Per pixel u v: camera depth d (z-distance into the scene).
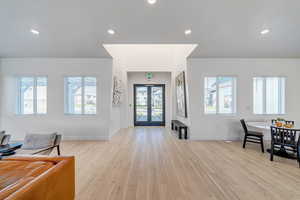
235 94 4.73
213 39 3.35
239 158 3.27
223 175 2.54
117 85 5.61
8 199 0.93
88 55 4.45
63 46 3.76
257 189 2.15
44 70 4.68
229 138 4.71
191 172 2.65
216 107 4.80
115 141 4.60
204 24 2.73
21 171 1.44
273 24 2.73
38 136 2.97
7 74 4.67
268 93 4.82
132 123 7.38
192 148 3.95
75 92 4.86
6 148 2.59
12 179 1.31
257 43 3.57
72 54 4.36
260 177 2.47
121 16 2.49
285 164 2.96
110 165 2.91
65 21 2.64
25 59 4.66
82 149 3.85
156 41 3.44
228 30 2.95
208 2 2.16
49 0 2.11
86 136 4.72
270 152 3.33
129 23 2.70
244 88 4.69
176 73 6.37
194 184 2.27
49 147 2.86
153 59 6.87
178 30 2.94
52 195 1.33
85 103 4.86
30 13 2.41
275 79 4.82
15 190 1.07
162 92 7.51
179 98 5.91
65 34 3.12
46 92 4.73
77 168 2.79
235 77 4.74
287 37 3.26
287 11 2.36
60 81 4.70
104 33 3.06
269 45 3.71
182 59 5.29
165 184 2.27
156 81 7.48
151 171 2.68
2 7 2.25
